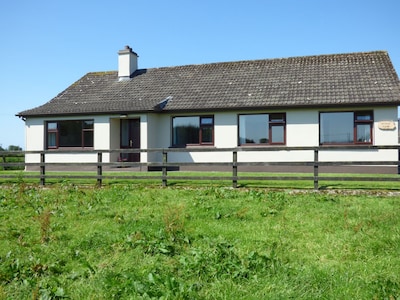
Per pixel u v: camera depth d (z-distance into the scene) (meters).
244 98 17.59
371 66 18.16
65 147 19.55
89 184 12.59
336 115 16.50
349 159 16.27
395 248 5.63
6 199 10.01
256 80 19.06
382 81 16.78
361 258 5.38
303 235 6.43
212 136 18.00
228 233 6.62
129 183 12.47
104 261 5.36
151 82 21.06
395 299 4.02
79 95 21.16
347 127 16.36
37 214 8.18
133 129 19.39
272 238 6.27
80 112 18.55
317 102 16.16
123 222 7.43
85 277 4.80
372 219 7.17
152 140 18.22
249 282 4.48
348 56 19.50
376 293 4.17
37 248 5.90
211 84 19.56
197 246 5.92
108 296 4.18
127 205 9.04
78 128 19.38
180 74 21.33
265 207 8.41
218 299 4.11
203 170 17.92
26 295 4.28
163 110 17.94
